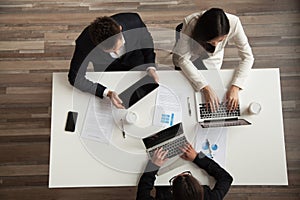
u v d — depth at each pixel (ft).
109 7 10.18
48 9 10.18
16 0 10.21
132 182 6.63
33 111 9.62
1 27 10.12
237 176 6.68
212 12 6.53
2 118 9.58
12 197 9.19
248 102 7.04
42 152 9.43
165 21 10.08
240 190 9.10
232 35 7.33
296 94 9.62
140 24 7.41
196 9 10.13
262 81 7.13
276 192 9.09
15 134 9.50
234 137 6.84
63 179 6.64
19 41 10.04
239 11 10.12
